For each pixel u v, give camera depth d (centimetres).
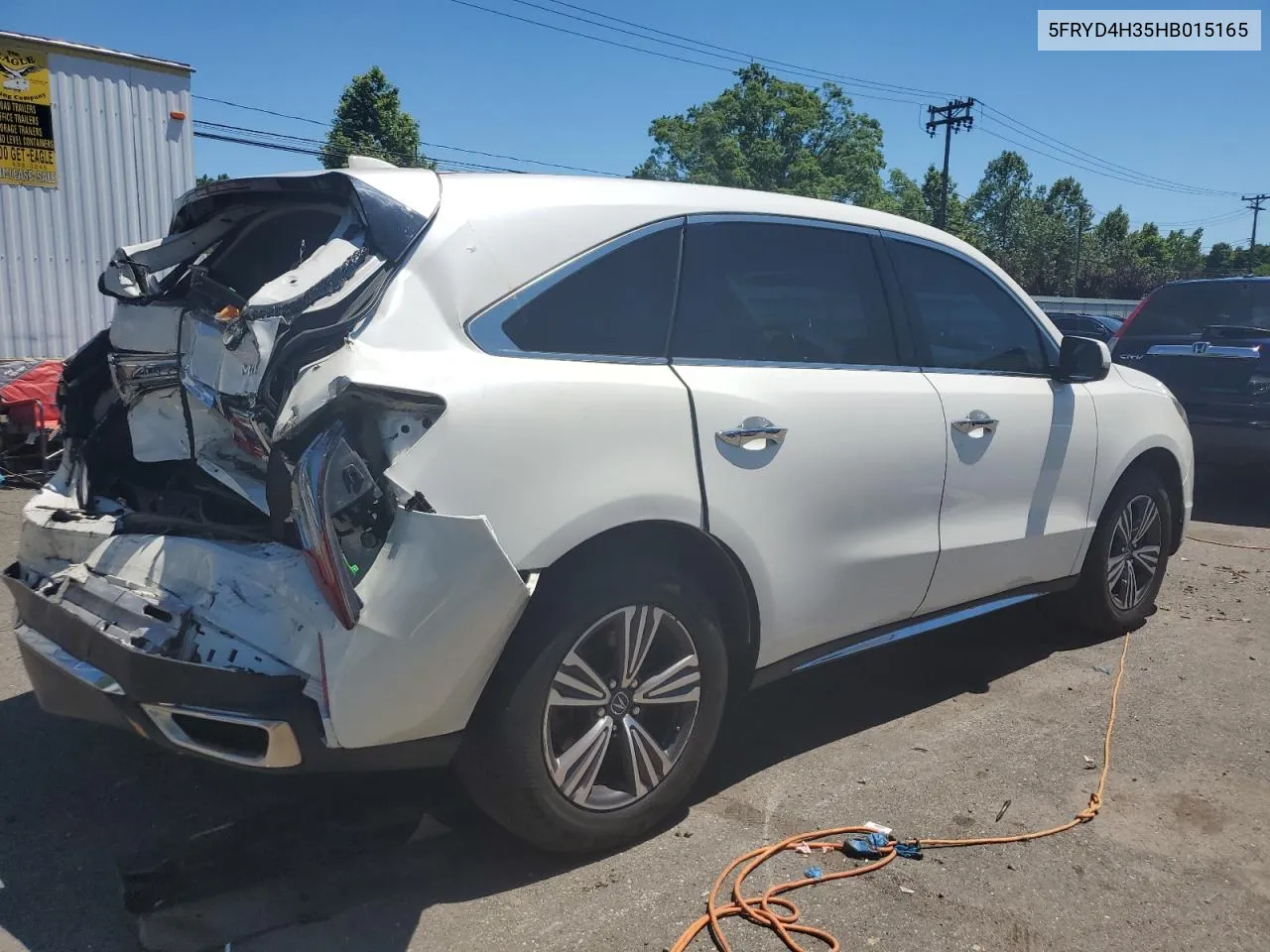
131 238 955
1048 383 443
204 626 260
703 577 317
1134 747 387
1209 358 807
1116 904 287
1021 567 432
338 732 244
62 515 317
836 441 339
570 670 281
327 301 252
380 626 242
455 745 267
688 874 294
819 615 345
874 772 361
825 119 5188
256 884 282
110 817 316
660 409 290
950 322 406
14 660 434
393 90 2986
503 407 258
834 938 267
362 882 285
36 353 909
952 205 7812
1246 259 9562
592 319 292
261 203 309
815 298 355
